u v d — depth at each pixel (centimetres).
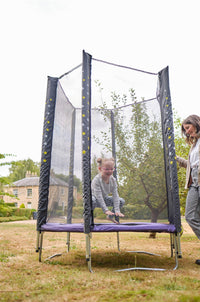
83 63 240
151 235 467
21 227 687
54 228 234
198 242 404
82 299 135
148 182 281
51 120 293
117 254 285
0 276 184
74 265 231
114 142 333
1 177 421
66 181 297
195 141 272
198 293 135
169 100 252
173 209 227
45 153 278
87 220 208
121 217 294
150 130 298
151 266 228
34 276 186
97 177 282
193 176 256
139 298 132
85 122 223
